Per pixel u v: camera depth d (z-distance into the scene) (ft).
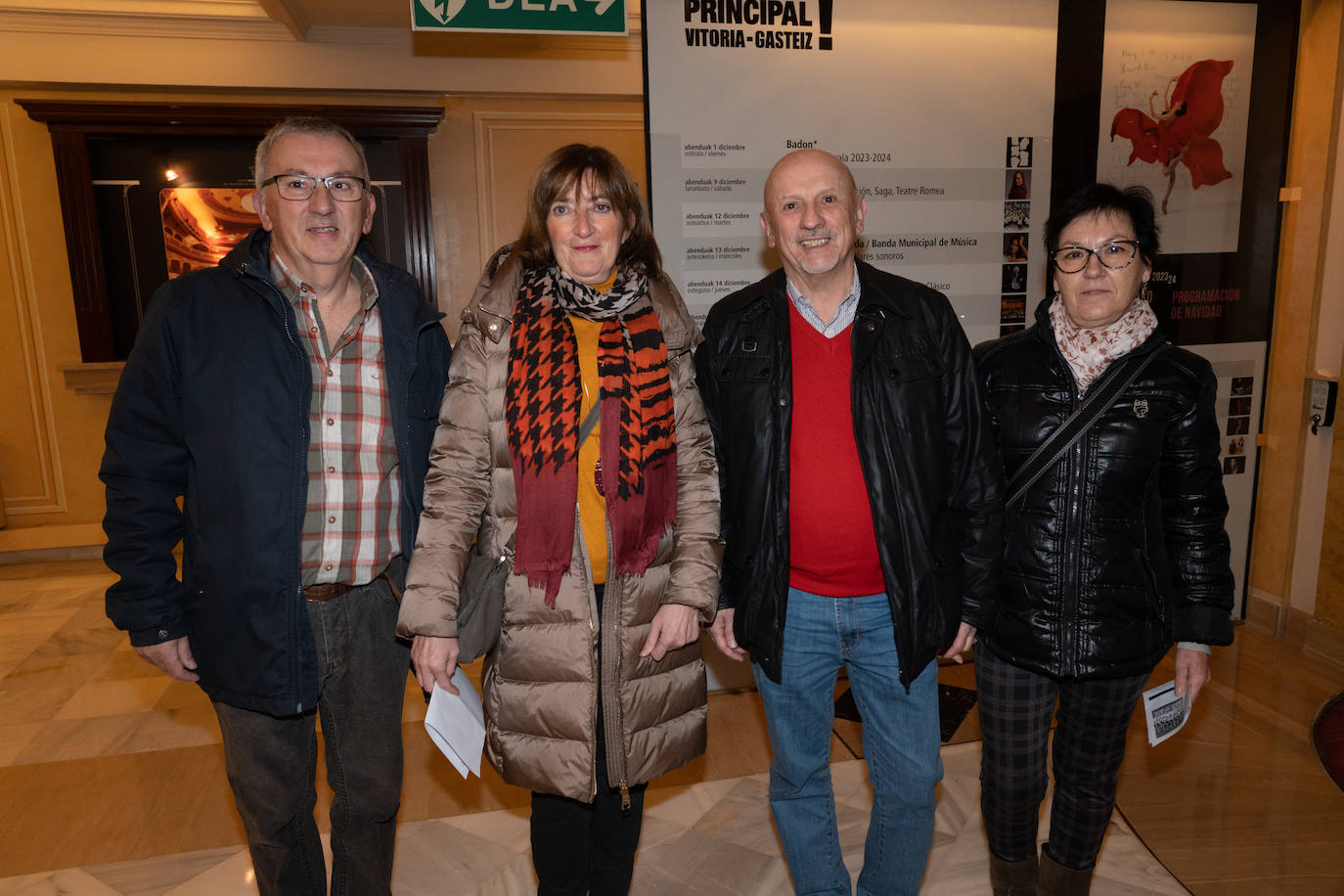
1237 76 10.57
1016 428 5.58
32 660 12.36
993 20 9.73
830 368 5.55
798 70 9.36
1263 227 11.07
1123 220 5.24
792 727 5.82
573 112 18.90
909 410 5.40
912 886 5.82
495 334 5.04
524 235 5.27
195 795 8.63
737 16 9.15
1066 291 5.38
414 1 8.05
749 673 10.59
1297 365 11.21
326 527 5.17
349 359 5.32
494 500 5.11
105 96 17.10
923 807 5.65
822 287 5.54
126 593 5.03
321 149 5.07
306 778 5.47
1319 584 11.02
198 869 7.38
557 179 5.03
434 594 4.78
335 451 5.21
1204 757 8.79
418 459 5.49
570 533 4.90
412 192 18.15
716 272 9.51
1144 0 10.09
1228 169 10.79
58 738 9.94
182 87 17.15
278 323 5.07
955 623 5.43
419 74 17.75
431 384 5.72
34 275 17.30
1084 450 5.37
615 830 5.56
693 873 7.11
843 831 7.60
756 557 5.54
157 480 5.09
